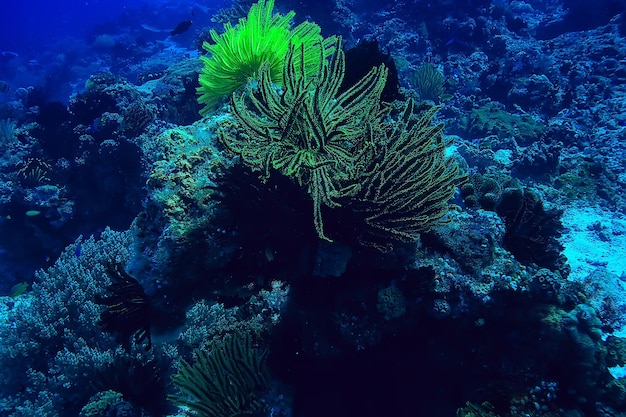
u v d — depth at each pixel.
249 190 3.21
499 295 3.59
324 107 3.04
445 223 3.45
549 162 9.09
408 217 3.13
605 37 15.24
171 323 3.69
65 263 7.84
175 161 3.73
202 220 3.45
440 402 3.95
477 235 3.75
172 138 3.90
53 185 10.70
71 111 11.30
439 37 16.64
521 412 3.53
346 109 3.14
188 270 3.49
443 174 3.35
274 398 3.99
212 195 3.34
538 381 3.65
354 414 4.09
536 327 3.61
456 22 16.34
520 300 3.60
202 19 35.34
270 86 3.06
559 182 8.74
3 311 8.63
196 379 3.94
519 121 11.43
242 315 5.47
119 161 9.91
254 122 2.95
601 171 8.95
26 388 6.03
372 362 3.98
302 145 2.87
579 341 3.49
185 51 29.50
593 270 6.28
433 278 3.52
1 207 10.60
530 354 3.65
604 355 3.58
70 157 10.98
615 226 7.33
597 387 3.57
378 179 3.00
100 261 7.40
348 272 3.68
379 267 3.53
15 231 10.79
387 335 3.74
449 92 13.98
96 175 10.09
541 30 18.84
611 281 5.66
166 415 4.93
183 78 12.02
